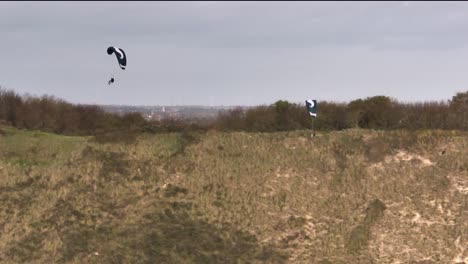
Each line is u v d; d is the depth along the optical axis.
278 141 150.38
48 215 117.81
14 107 183.12
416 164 138.12
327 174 137.50
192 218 122.38
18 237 109.31
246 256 108.94
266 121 182.25
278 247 114.12
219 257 107.06
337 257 110.62
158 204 125.88
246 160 142.88
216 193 131.75
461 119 170.75
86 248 106.69
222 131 160.38
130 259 102.94
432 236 115.12
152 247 107.75
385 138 148.38
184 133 157.12
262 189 133.00
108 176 134.88
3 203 120.62
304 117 183.50
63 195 125.50
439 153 141.38
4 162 138.50
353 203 128.00
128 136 154.75
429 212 122.75
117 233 113.06
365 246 114.19
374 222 121.25
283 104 188.50
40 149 148.00
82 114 195.12
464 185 130.00
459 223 117.75
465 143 143.38
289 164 141.12
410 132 150.88
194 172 138.75
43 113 186.62
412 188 130.50
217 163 141.75
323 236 118.38
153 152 146.38
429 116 174.62
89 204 123.69
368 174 136.38
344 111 182.50
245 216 124.31
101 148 147.50
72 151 146.25
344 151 145.12
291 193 131.75
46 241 108.06
